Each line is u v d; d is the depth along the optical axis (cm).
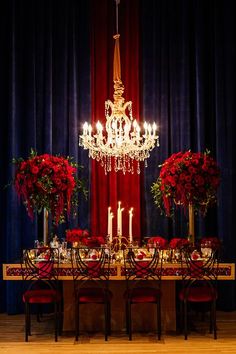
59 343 531
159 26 695
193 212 616
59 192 580
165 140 689
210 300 544
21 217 669
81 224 682
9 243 662
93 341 538
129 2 700
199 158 593
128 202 692
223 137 680
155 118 690
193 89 695
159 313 542
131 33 699
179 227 684
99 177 693
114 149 587
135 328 578
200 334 561
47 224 622
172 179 585
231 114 682
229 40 686
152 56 694
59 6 693
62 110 686
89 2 699
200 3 688
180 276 546
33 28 680
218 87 683
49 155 623
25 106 677
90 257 561
